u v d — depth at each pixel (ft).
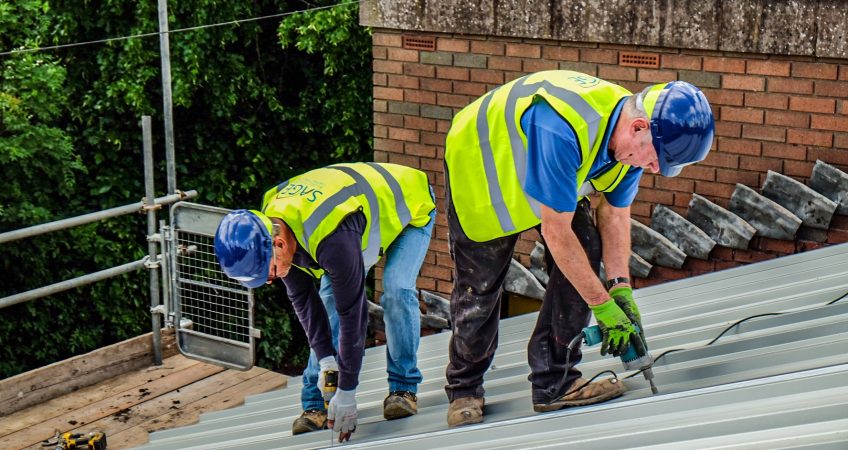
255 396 21.07
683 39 23.32
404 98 27.25
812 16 21.91
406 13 26.43
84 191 61.41
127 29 59.52
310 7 64.28
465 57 26.14
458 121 13.01
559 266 11.78
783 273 18.29
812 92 22.53
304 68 65.21
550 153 11.27
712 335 14.74
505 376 16.37
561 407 12.99
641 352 11.98
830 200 22.49
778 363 12.17
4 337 54.90
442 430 13.32
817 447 9.02
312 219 13.69
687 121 10.76
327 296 16.72
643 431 10.78
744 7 22.61
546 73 12.17
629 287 12.78
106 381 26.07
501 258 13.30
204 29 58.44
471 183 12.84
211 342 26.43
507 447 11.79
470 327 13.61
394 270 15.70
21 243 53.88
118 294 58.70
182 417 24.11
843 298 14.94
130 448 21.48
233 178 66.03
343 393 14.56
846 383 10.58
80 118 59.77
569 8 24.35
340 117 63.62
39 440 22.88
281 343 65.51
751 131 23.41
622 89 11.64
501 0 25.11
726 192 24.04
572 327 12.75
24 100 53.42
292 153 66.95
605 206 12.96
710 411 10.75
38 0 56.54
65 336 58.23
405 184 15.78
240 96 62.90
